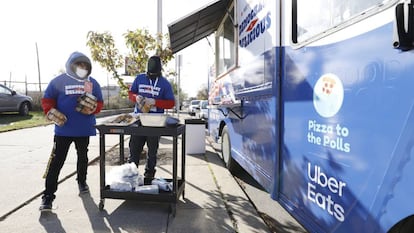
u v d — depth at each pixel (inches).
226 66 236.5
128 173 160.9
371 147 72.4
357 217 77.3
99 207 153.8
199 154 308.3
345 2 84.0
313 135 99.3
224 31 245.4
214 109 298.5
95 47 315.6
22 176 216.1
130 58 317.7
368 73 73.5
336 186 86.5
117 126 149.4
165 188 156.6
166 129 146.9
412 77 61.1
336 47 86.7
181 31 269.0
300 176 108.5
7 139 395.2
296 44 111.3
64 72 161.5
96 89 169.8
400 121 63.9
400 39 61.9
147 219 145.8
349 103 80.7
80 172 176.9
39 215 148.2
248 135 174.4
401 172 63.4
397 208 64.4
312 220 100.2
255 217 152.6
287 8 119.4
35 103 895.1
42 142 371.6
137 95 180.5
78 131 161.2
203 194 184.2
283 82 123.7
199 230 136.1
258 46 152.4
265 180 142.5
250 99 169.0
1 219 143.2
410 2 61.4
